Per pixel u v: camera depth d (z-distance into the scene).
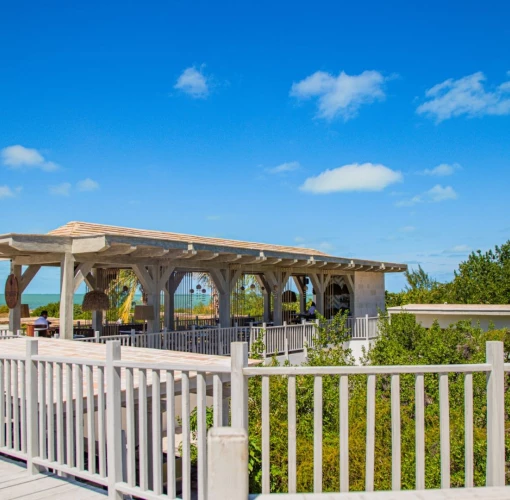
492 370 3.66
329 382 8.60
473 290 26.52
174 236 15.46
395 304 33.19
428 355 11.73
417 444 3.54
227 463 2.33
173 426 3.70
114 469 3.94
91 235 11.03
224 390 5.48
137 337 11.54
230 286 15.62
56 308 34.75
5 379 5.06
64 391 5.57
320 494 3.39
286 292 20.66
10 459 5.14
